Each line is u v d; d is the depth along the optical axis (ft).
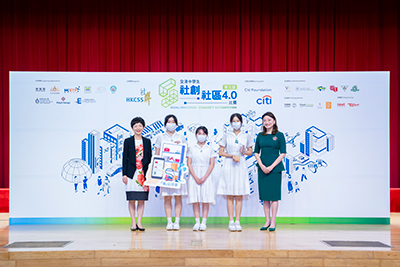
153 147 16.30
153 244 12.05
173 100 16.37
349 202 16.11
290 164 16.22
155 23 22.75
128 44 22.71
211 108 16.33
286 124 16.29
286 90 16.31
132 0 22.75
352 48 22.56
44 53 22.70
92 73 16.31
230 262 11.16
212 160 14.83
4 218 18.42
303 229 14.89
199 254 11.19
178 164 14.57
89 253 11.23
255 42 22.70
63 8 22.70
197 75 16.39
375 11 22.59
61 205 16.12
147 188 14.65
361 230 14.71
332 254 11.18
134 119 14.80
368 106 16.24
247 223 16.26
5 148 22.48
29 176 16.08
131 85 16.37
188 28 22.81
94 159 16.22
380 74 16.24
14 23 22.62
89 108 16.30
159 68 22.65
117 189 16.25
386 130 16.16
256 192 16.30
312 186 16.21
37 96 16.20
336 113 16.25
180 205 14.94
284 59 22.70
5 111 22.56
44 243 12.31
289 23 22.76
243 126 16.31
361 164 16.17
